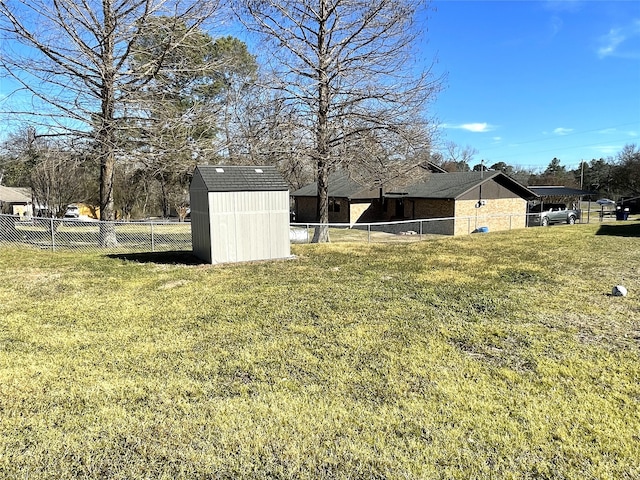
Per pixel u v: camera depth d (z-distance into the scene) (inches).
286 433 111.1
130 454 102.6
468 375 144.4
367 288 273.0
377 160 535.2
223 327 195.8
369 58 525.7
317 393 132.5
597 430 111.1
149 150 553.0
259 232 384.2
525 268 337.7
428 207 986.1
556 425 113.8
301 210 1332.4
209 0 523.2
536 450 103.5
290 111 538.3
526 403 125.3
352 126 532.4
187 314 217.0
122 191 1050.1
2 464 98.0
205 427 113.9
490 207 985.5
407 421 116.4
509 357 159.6
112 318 210.8
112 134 521.7
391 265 359.6
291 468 97.8
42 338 181.5
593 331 187.3
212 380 141.6
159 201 1278.3
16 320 207.5
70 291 268.7
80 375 145.2
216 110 608.1
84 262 377.7
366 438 108.9
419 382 139.5
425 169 805.2
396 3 506.0
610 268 331.3
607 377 141.6
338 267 350.3
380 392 132.9
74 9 476.4
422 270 335.6
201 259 390.3
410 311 219.8
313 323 201.2
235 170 382.6
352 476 95.1
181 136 570.6
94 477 94.5
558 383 137.8
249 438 108.9
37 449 103.7
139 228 840.9
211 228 360.8
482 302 236.5
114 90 518.0
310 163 552.1
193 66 561.3
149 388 135.7
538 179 2319.1
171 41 514.3
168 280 300.4
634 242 481.1
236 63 661.3
